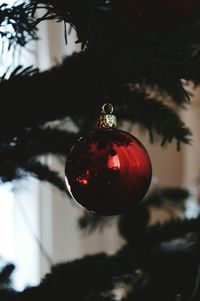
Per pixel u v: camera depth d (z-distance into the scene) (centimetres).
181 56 43
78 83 50
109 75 49
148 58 42
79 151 43
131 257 58
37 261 103
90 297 51
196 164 133
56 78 50
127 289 58
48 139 55
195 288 56
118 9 47
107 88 50
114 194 42
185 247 64
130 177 42
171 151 131
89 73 50
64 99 51
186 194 81
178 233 62
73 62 50
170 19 52
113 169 41
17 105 49
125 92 53
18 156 54
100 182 42
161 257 61
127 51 41
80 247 113
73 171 42
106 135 43
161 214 121
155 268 60
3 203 97
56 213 109
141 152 43
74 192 43
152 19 51
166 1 50
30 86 49
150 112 54
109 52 44
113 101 52
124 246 64
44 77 50
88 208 43
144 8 49
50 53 86
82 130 60
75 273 52
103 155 42
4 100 49
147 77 48
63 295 49
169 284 58
